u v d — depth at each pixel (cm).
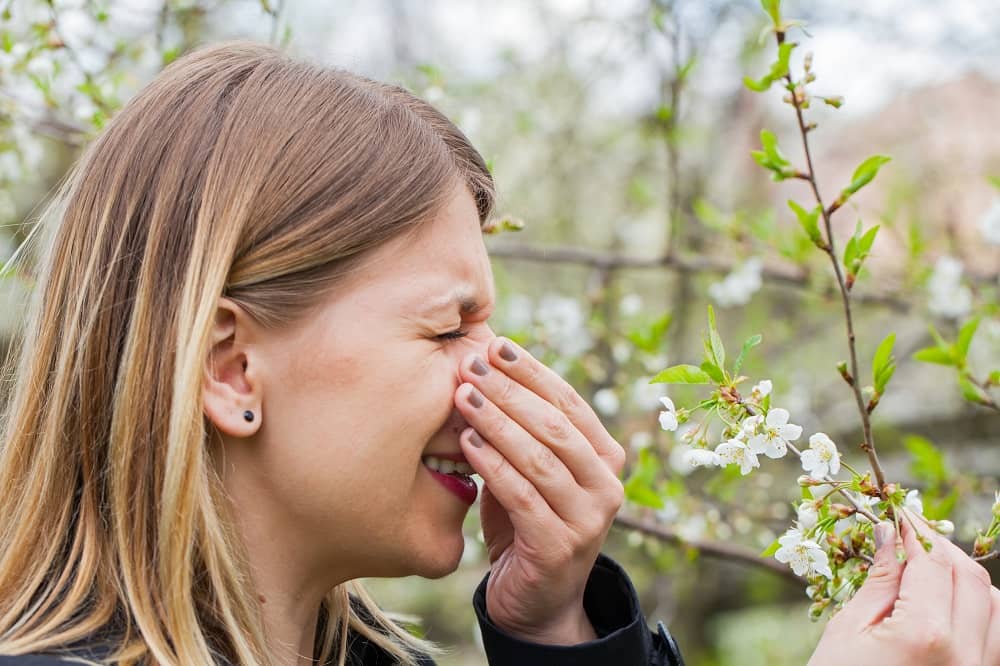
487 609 87
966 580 77
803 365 246
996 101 263
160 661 73
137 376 77
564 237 272
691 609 317
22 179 150
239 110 79
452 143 84
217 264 76
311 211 78
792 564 80
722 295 165
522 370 82
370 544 79
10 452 81
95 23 127
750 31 231
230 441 78
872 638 75
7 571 77
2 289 104
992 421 248
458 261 81
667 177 246
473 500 83
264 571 79
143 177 79
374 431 77
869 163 86
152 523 76
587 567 84
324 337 77
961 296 157
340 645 89
